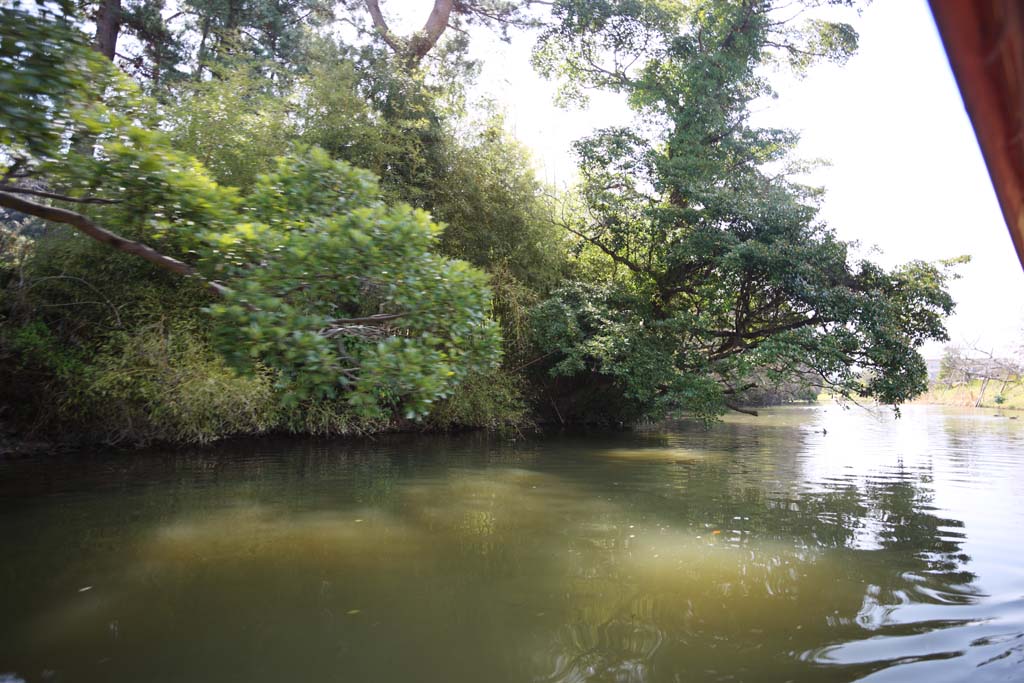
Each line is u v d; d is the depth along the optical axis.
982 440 15.10
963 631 3.76
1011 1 0.65
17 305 10.24
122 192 4.78
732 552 5.53
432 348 4.77
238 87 12.38
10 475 8.54
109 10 14.85
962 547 5.68
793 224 13.80
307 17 17.91
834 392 13.05
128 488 7.86
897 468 10.51
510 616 4.10
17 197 4.25
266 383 10.90
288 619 4.03
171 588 4.54
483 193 14.93
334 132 13.02
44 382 10.48
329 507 7.07
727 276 13.80
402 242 4.81
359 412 4.43
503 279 14.76
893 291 13.72
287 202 5.34
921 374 12.83
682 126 17.31
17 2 3.75
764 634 3.79
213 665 3.41
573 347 15.14
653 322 14.79
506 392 15.15
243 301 4.13
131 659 3.47
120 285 11.04
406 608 4.23
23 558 5.13
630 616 4.09
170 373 10.09
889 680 3.13
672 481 9.07
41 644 3.64
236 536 5.88
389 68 14.91
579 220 17.28
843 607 4.21
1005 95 0.75
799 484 8.91
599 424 18.98
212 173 11.09
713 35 17.08
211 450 11.31
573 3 17.34
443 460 10.89
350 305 7.43
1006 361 33.00
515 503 7.45
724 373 14.48
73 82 3.91
